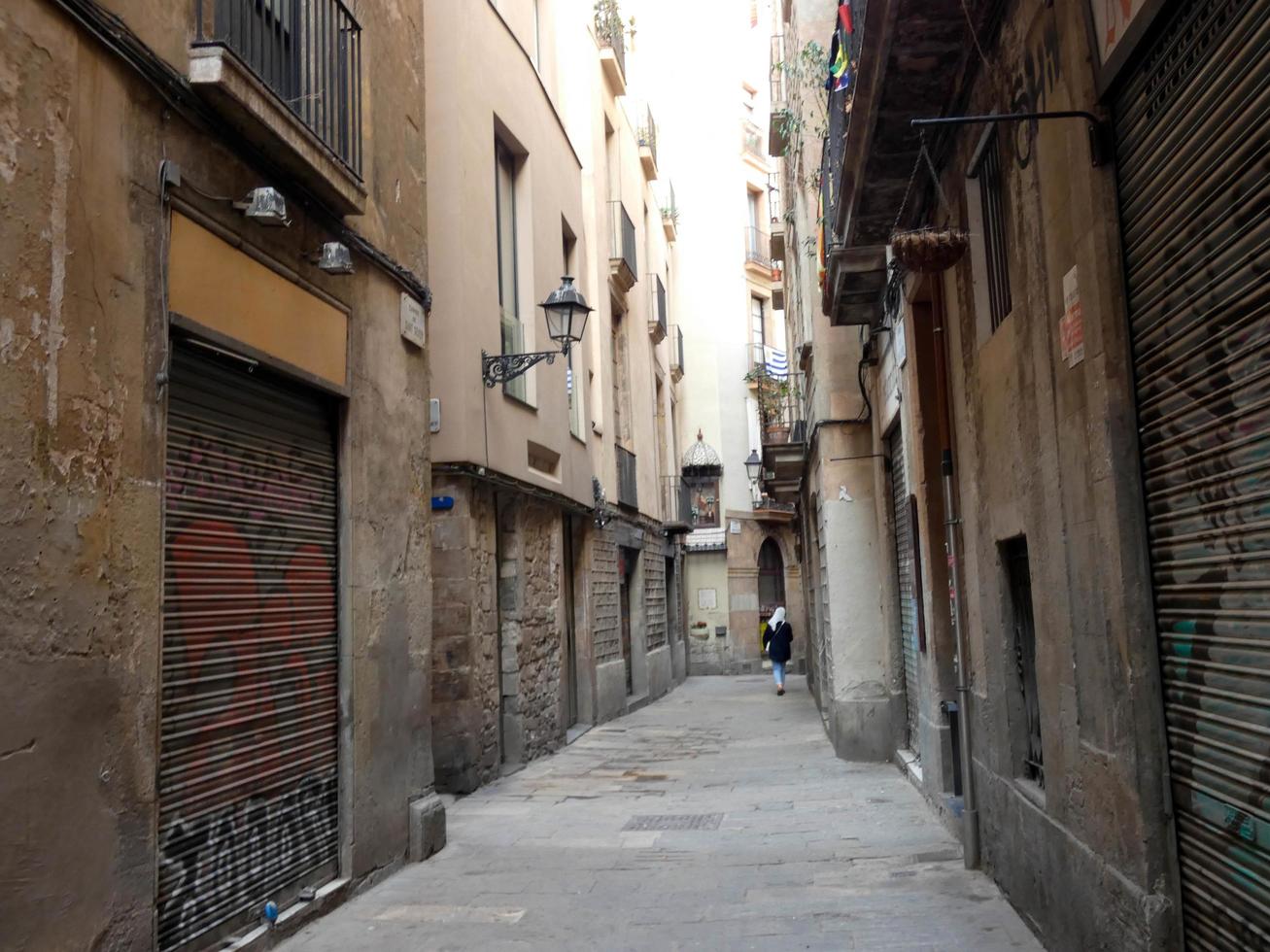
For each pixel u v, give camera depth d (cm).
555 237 1543
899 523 1146
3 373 380
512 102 1327
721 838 832
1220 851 336
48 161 406
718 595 3306
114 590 437
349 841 659
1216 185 319
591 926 594
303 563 629
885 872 690
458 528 1091
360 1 728
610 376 2020
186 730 500
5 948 369
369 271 721
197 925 501
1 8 385
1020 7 500
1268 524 298
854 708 1243
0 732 372
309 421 648
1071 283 439
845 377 1280
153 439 467
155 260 473
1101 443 404
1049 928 508
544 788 1112
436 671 1081
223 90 499
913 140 699
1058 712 487
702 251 3488
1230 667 324
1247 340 304
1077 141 418
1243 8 296
